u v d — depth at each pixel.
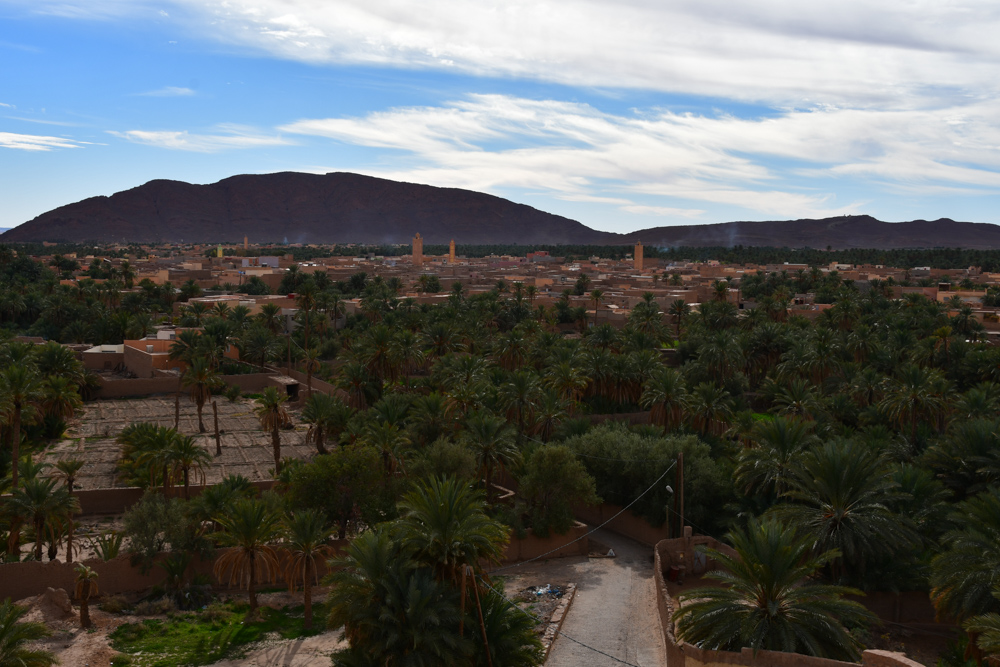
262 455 58.00
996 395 56.09
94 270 177.12
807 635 24.47
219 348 79.06
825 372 70.81
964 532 30.41
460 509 27.09
